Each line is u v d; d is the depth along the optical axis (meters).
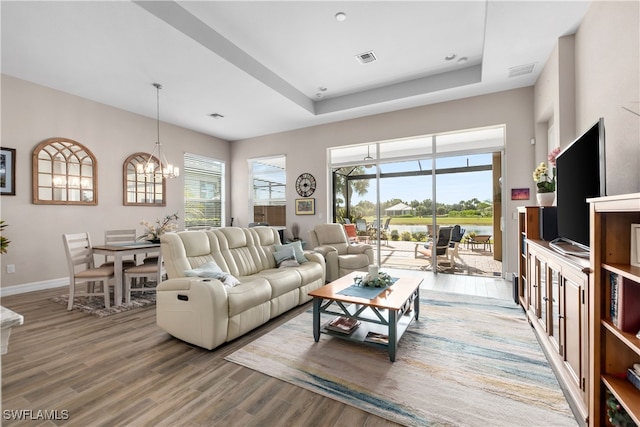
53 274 4.27
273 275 3.20
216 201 7.02
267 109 5.13
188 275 2.71
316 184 6.05
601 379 1.41
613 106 2.26
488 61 3.60
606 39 2.36
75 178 4.47
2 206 3.82
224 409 1.70
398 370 2.08
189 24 3.04
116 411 1.68
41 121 4.14
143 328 2.85
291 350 2.39
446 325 2.85
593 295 1.43
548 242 2.68
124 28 2.89
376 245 5.61
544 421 1.59
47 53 3.33
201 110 5.16
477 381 1.95
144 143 5.41
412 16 3.12
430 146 5.13
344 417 1.64
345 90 4.99
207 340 2.36
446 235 5.05
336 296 2.45
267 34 3.42
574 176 2.04
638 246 1.29
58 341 2.55
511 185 4.43
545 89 3.68
